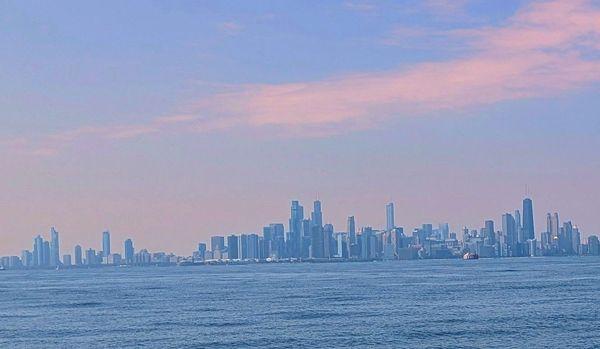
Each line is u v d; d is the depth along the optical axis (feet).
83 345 316.40
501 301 480.23
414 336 324.80
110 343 320.29
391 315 408.26
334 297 551.18
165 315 431.02
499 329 340.18
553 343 298.97
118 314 444.14
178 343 316.81
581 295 515.09
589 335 316.81
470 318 385.70
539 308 427.74
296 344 310.04
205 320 399.44
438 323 367.04
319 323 376.68
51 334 353.10
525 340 307.58
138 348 305.94
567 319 371.15
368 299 524.11
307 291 639.35
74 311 472.85
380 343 308.60
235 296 589.32
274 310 450.30
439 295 549.13
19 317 439.63
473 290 599.57
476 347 294.25
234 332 347.36
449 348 293.64
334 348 298.97
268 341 318.45
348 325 366.22
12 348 312.29
